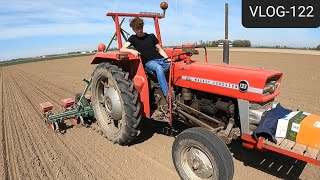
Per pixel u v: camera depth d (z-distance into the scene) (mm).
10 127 6082
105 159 4320
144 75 4371
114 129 4895
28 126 6102
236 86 3395
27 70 23188
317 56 25969
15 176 3908
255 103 3312
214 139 3146
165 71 4348
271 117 3217
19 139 5312
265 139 3193
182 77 4102
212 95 3871
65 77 14641
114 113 4586
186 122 4297
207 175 3279
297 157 2877
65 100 6062
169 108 4133
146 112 4414
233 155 4262
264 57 25094
